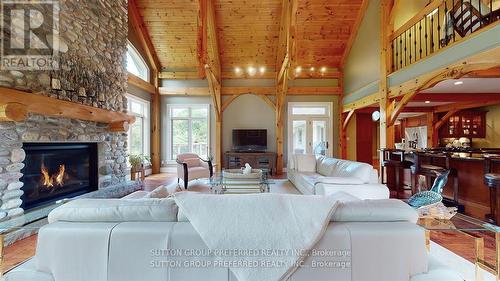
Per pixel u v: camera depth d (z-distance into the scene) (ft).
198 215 4.47
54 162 12.10
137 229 4.50
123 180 17.25
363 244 4.38
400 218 4.71
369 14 20.03
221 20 22.24
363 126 26.81
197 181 21.09
